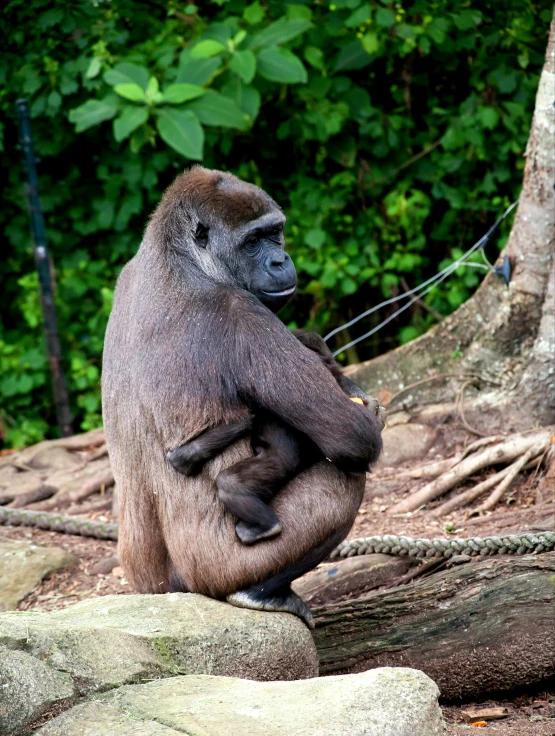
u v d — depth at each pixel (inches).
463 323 597.6
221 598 355.9
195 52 719.1
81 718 263.9
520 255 558.6
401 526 504.7
